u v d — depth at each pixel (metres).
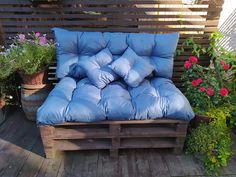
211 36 2.72
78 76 2.36
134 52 2.33
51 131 1.90
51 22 2.65
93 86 2.13
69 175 1.85
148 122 1.90
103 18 2.65
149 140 2.08
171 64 2.37
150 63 2.33
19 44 2.43
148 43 2.36
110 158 2.05
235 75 2.56
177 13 2.63
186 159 2.04
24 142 2.24
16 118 2.66
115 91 2.03
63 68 2.34
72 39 2.35
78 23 2.67
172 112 1.88
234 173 1.89
